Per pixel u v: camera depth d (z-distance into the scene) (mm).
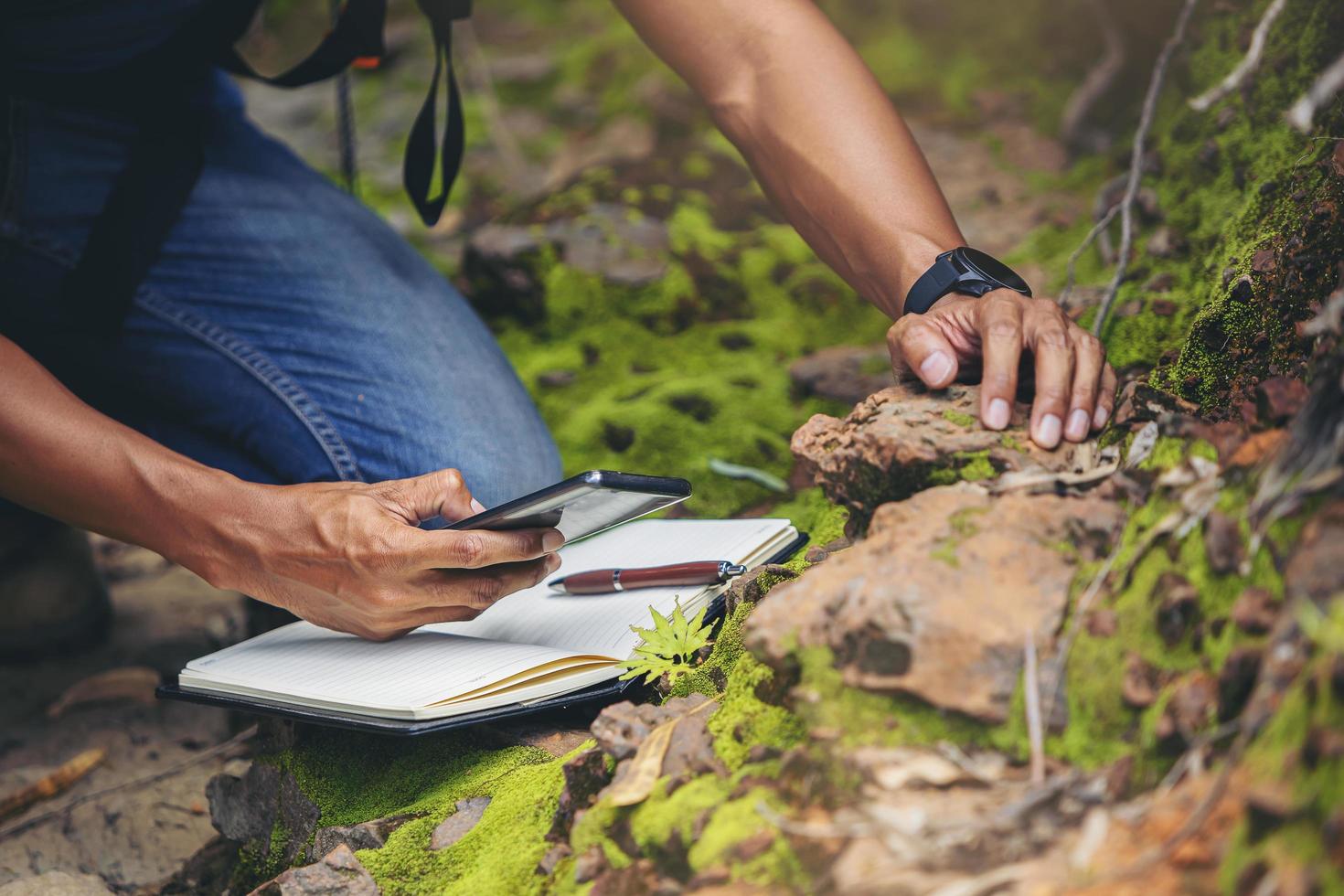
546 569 1436
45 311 1976
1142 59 3180
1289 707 853
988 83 3762
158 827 1835
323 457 1982
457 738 1474
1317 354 1205
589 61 4637
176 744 2100
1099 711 987
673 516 2246
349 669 1430
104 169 2002
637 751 1191
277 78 2062
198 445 2041
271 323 2061
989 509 1130
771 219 3061
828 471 1354
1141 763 949
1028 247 2748
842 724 1029
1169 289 2010
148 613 2602
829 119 1645
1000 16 3904
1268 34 2084
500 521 1308
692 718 1204
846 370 2533
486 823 1299
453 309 2256
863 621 1040
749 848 1015
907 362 1397
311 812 1480
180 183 2027
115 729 2154
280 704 1412
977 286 1406
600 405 2545
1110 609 1038
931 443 1244
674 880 1059
